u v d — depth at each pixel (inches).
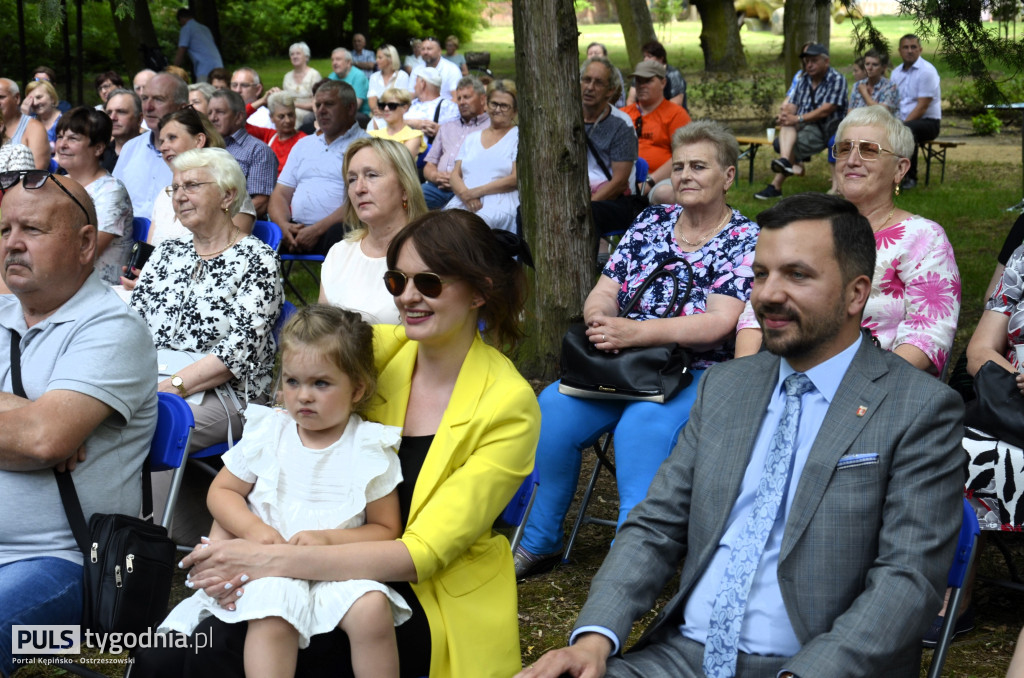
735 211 160.1
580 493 192.9
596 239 235.0
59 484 112.9
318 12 1282.0
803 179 506.3
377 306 159.6
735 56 935.7
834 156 153.1
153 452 124.0
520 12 221.0
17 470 111.3
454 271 101.7
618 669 93.0
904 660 91.2
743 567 93.7
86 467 114.6
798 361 97.3
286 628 94.3
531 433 105.0
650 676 92.9
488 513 102.0
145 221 237.9
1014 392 133.1
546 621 146.3
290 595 94.7
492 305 106.8
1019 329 144.4
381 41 1334.9
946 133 641.6
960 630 138.2
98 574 104.7
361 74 615.2
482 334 112.7
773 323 94.8
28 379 117.0
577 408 153.8
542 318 234.4
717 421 101.2
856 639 85.2
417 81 432.5
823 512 91.3
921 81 463.2
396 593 98.2
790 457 95.0
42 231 114.3
